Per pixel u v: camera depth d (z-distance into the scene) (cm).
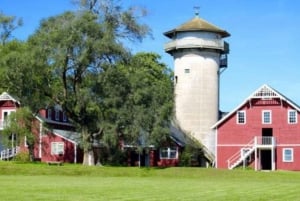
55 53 5919
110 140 5972
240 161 6944
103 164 7156
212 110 7694
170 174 5569
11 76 6109
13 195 2634
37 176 5041
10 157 7388
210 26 7712
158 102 6162
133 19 6362
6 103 7581
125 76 6053
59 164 6331
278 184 4122
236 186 3744
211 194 2903
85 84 6159
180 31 7719
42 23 6138
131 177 5244
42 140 7531
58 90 6341
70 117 6359
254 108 7050
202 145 7575
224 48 7831
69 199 2470
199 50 7688
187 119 7669
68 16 6053
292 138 6875
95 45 5847
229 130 7119
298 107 6869
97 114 6138
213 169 5756
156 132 6041
